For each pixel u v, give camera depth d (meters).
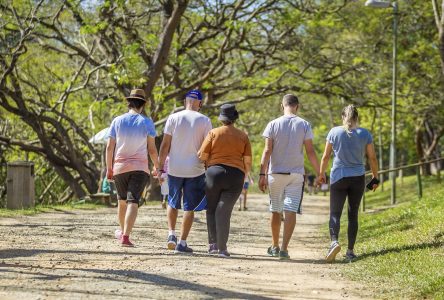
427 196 23.64
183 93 38.06
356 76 43.38
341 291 10.05
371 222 20.75
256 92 41.53
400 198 36.81
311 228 24.84
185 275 10.59
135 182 13.95
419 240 14.36
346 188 13.55
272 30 39.53
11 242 14.09
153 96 36.25
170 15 35.62
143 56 35.41
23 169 24.95
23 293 8.55
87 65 42.97
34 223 18.70
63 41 35.50
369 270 11.77
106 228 18.16
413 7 44.72
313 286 10.41
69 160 40.00
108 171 14.02
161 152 13.62
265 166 13.77
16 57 32.94
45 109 38.03
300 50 40.31
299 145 13.66
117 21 35.34
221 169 13.19
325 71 42.00
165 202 28.52
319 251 16.06
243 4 37.41
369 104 44.09
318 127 63.06
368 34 44.75
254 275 11.18
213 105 40.19
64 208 25.44
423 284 10.13
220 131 13.25
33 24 32.25
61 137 40.91
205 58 42.22
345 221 24.03
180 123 13.47
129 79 31.89
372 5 33.97
